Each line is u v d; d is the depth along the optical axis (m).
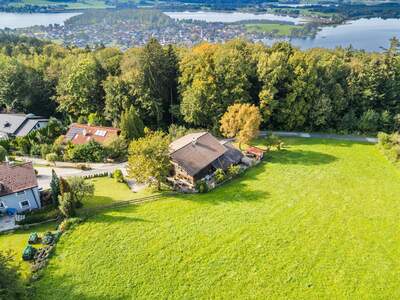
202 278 38.25
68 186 47.12
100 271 38.69
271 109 79.50
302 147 73.12
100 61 90.50
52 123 79.81
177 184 57.16
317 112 79.69
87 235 43.97
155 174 53.53
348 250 42.50
